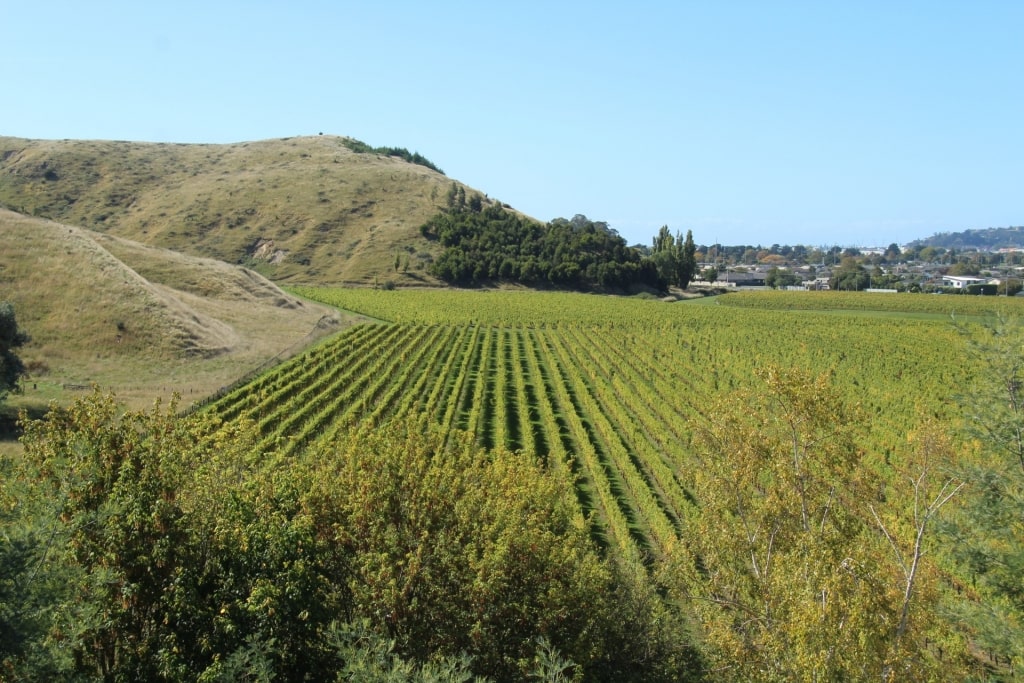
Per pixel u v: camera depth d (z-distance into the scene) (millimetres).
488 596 19734
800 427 22359
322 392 58719
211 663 16641
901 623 20203
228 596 17484
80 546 16609
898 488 35406
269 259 157750
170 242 158000
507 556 20219
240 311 87812
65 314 62531
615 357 84500
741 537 22812
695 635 26031
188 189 187125
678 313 122312
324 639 18281
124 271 71750
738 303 152875
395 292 136000
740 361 79812
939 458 24312
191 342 65812
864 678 18438
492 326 107875
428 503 20938
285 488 20375
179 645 17031
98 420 19188
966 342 25094
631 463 42469
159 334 64688
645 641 23016
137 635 17109
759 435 22703
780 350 88375
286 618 17797
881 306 142125
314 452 25141
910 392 65500
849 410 23031
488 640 19812
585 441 46906
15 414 44281
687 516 35969
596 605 21562
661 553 32969
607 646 22047
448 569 20312
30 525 15445
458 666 19109
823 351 87312
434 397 58344
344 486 21344
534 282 162125
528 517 21969
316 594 18812
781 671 19938
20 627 13578
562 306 126125
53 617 14531
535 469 25922
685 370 76250
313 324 90750
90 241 75312
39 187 177750
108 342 61406
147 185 190125
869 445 49156
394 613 19047
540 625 20297
